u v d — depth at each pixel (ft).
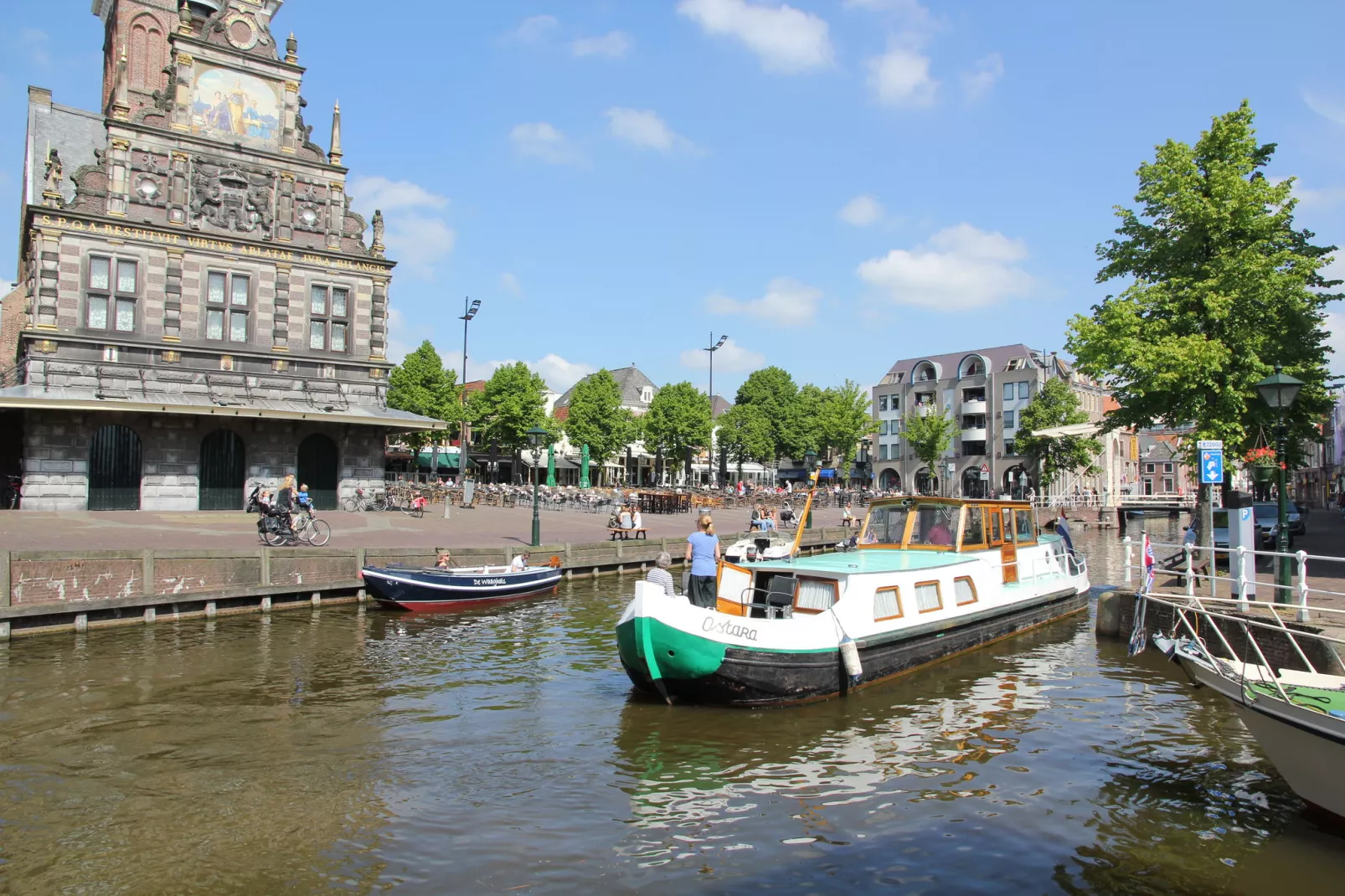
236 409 101.40
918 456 251.19
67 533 76.89
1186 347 69.62
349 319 117.91
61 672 44.06
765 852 23.85
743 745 32.99
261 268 111.24
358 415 110.42
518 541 95.20
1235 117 72.90
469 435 249.96
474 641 53.47
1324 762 24.73
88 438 98.84
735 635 36.83
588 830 25.18
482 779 29.37
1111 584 82.58
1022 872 22.76
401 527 101.09
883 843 24.41
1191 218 72.74
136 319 102.99
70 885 21.66
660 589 36.91
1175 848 24.17
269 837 24.57
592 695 40.40
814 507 190.19
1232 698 27.12
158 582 58.95
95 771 29.89
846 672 40.04
